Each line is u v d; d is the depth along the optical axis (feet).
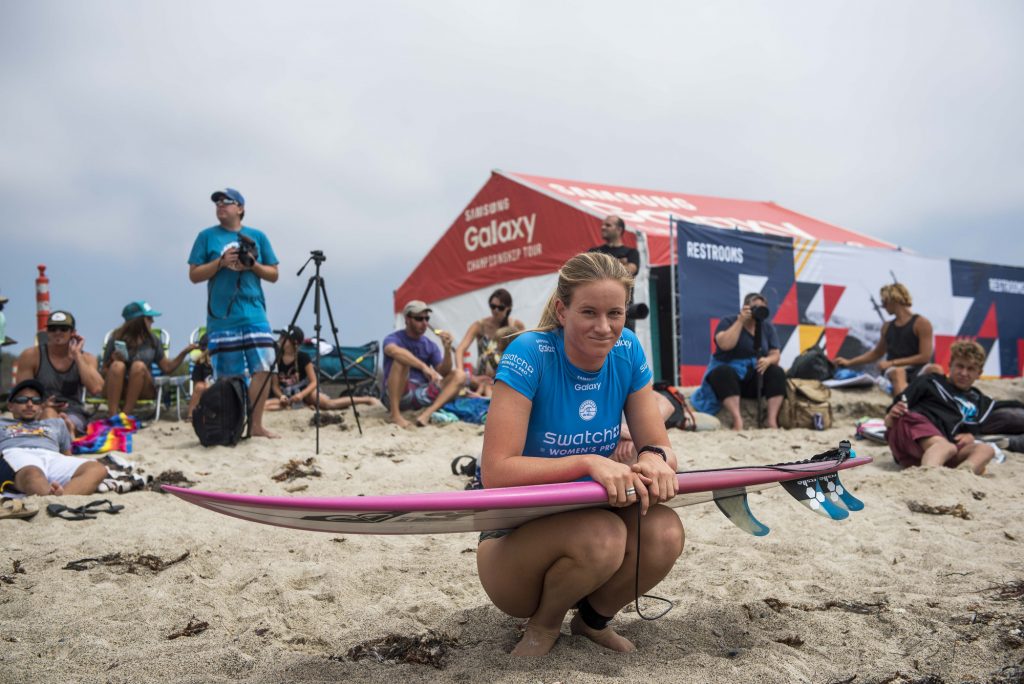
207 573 11.70
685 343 31.96
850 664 8.30
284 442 22.75
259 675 8.01
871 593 10.52
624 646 8.56
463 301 44.39
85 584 11.03
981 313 41.88
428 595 10.48
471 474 18.51
